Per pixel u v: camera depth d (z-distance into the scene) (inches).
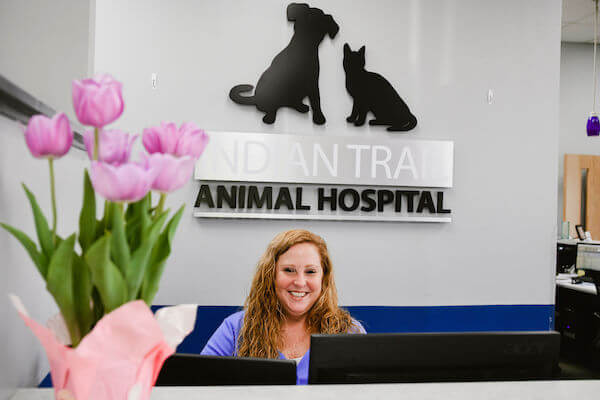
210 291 110.3
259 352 58.4
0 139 27.1
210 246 110.6
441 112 118.4
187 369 34.0
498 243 120.0
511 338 35.7
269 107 112.0
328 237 114.6
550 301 121.2
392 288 116.3
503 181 120.3
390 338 34.6
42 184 34.6
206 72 111.0
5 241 28.1
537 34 121.7
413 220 115.7
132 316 17.6
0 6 30.0
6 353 28.8
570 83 236.4
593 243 189.5
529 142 121.3
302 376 55.4
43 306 35.8
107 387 18.4
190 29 110.3
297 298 59.0
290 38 113.7
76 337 20.0
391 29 116.8
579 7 187.6
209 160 109.2
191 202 109.9
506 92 120.6
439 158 116.3
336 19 115.3
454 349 35.1
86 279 19.8
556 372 36.3
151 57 108.8
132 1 108.1
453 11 118.9
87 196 20.7
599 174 235.8
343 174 113.6
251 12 112.3
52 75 41.9
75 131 41.1
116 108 18.9
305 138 112.3
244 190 110.7
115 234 19.4
